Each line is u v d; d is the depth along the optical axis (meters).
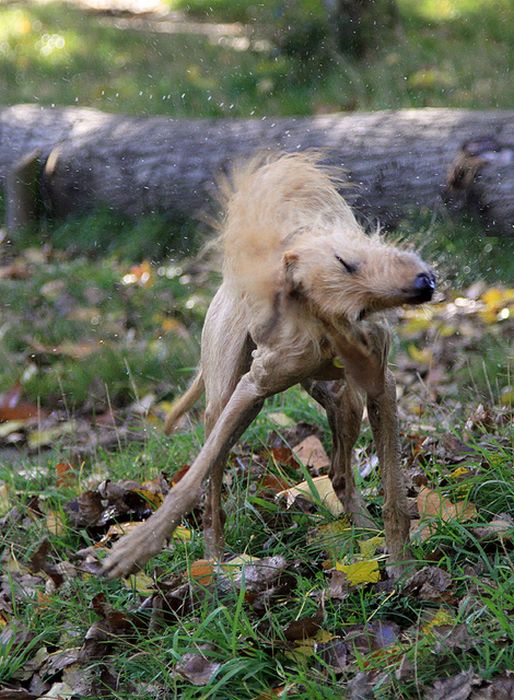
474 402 10.12
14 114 17.33
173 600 7.16
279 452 9.34
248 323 6.64
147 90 20.20
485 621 6.36
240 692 6.34
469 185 13.51
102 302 13.95
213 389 7.33
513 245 13.31
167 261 15.13
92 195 16.17
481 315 11.87
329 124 14.86
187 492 6.34
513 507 7.64
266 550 7.87
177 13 27.88
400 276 5.77
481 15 22.86
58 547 8.66
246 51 21.95
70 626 7.45
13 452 11.63
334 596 6.83
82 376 12.48
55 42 24.97
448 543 7.30
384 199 14.09
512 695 5.78
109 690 6.73
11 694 6.69
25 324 13.70
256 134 15.21
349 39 20.45
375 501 8.23
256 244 6.50
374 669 6.14
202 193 15.34
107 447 11.14
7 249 16.03
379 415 6.69
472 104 17.38
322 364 6.42
